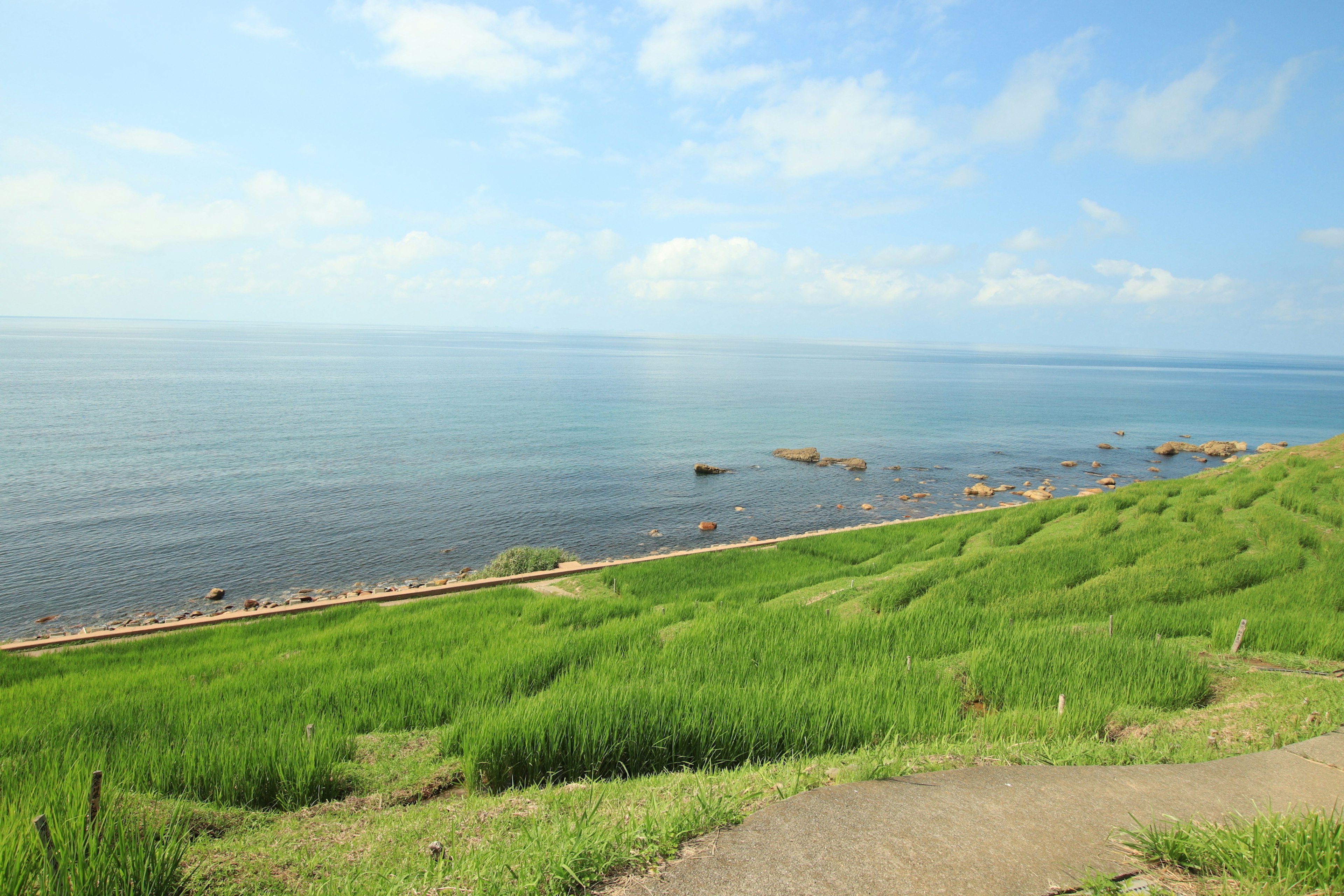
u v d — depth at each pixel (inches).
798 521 1533.0
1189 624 495.2
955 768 235.0
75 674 548.4
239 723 355.6
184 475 1731.1
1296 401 5068.9
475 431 2598.4
